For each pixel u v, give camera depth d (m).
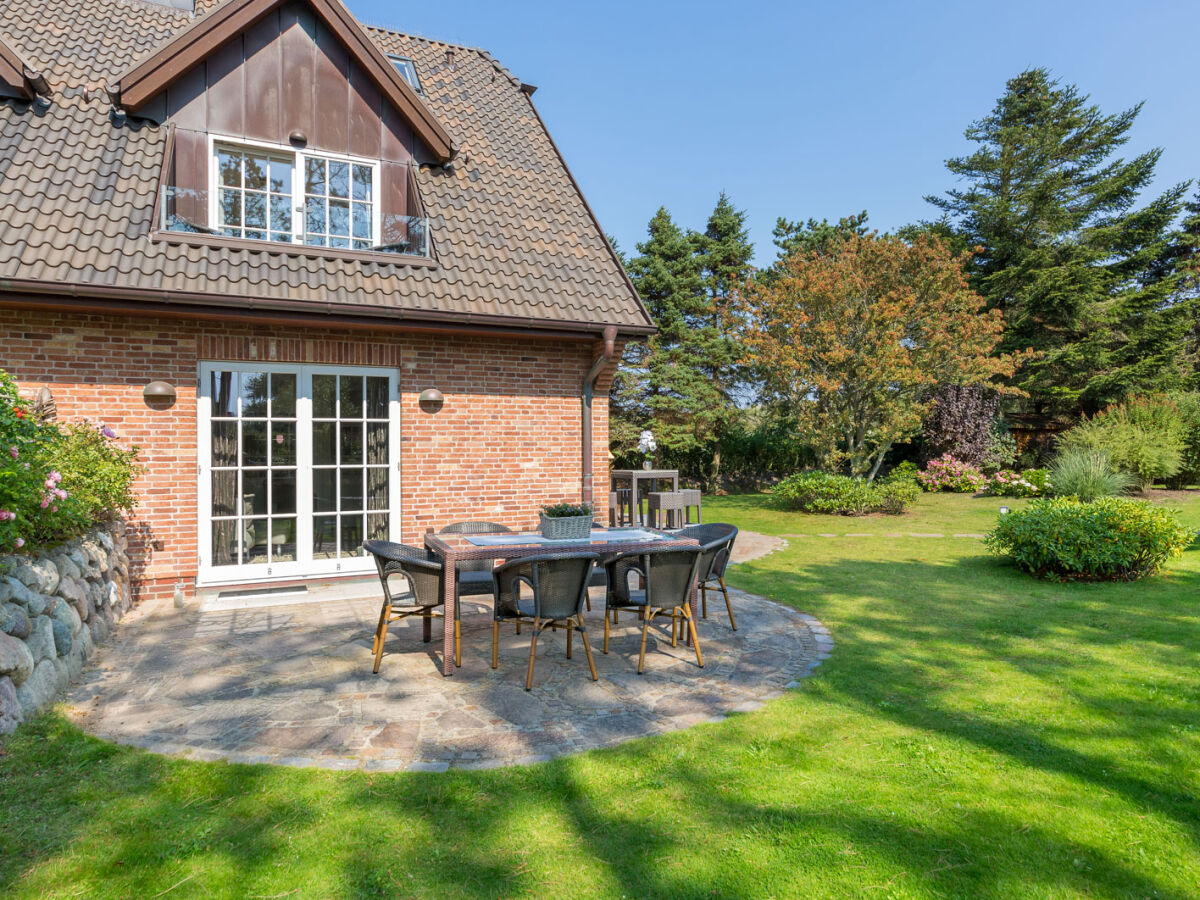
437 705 4.36
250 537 7.70
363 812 3.01
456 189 9.48
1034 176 27.09
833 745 3.72
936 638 5.94
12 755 3.45
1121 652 5.46
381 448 8.28
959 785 3.27
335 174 8.77
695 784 3.29
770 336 18.41
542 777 3.34
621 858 2.69
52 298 6.38
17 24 8.77
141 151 7.82
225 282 7.06
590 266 9.39
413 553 5.67
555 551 5.05
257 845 2.76
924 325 17.20
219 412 7.52
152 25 9.64
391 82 8.86
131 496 6.74
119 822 2.90
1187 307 26.20
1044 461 25.22
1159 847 2.76
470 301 8.12
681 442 23.05
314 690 4.62
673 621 5.70
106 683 4.71
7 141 7.36
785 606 7.20
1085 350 25.50
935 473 22.19
